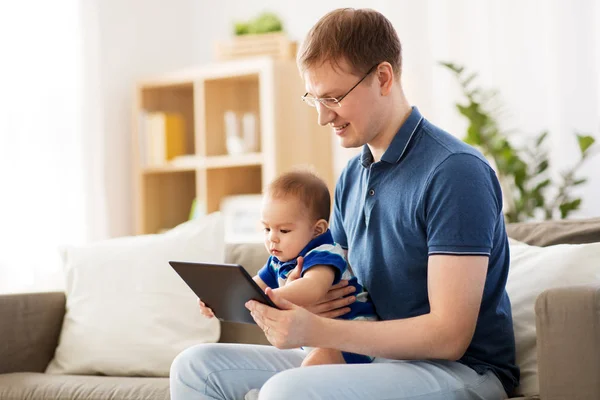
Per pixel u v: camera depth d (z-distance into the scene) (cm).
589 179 355
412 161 153
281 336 135
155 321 222
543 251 180
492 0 376
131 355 219
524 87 371
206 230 233
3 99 343
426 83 390
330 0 419
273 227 163
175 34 445
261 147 404
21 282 343
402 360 152
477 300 141
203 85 388
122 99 412
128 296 226
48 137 361
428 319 140
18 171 347
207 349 161
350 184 175
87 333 224
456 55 384
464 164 146
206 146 391
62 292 239
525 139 354
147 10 429
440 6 387
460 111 333
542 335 134
